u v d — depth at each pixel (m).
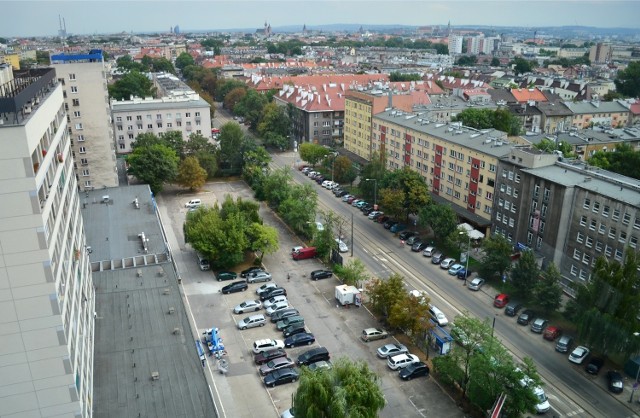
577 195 79.56
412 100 152.38
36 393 35.03
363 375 45.50
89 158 112.75
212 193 125.69
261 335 67.56
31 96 35.53
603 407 55.31
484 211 101.50
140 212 88.56
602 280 62.41
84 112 109.31
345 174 130.50
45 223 32.34
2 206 30.48
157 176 119.56
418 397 56.25
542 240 86.19
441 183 115.62
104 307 57.38
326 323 70.56
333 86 190.25
